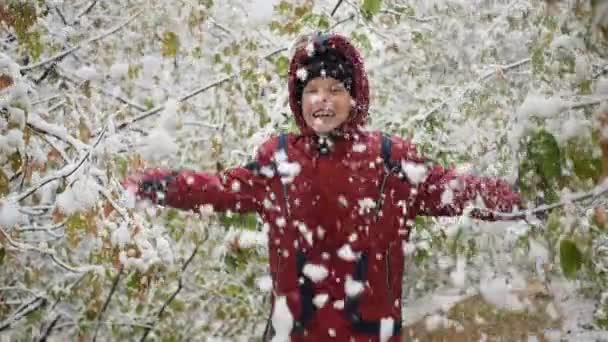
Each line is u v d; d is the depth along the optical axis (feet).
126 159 8.68
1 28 10.62
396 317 8.04
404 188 8.08
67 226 8.13
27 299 11.72
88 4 12.50
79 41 11.77
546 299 9.07
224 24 13.12
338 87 8.14
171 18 11.32
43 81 11.04
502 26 11.41
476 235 9.35
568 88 6.89
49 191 8.94
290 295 7.95
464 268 9.70
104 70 11.66
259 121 12.21
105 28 12.34
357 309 7.83
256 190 8.35
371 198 7.93
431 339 10.11
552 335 8.59
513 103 10.66
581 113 6.41
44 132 8.49
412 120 12.01
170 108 8.52
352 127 8.25
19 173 9.64
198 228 11.00
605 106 6.05
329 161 8.02
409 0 13.33
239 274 12.01
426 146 11.65
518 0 11.11
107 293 12.00
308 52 8.25
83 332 11.46
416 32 12.84
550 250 7.22
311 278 7.86
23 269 11.50
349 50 8.29
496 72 10.54
